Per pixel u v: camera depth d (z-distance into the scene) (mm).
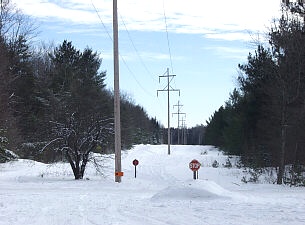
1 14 45375
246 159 41500
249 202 14875
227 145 64688
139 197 17062
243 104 46969
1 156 38875
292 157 31734
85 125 27953
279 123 31922
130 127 91812
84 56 68750
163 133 196500
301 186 26500
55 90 58562
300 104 30109
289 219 10891
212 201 15172
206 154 73875
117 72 26859
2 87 41688
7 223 10266
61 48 65125
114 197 16828
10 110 46219
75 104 29062
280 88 29328
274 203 14523
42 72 64188
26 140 46312
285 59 29219
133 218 11164
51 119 28203
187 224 10234
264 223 10320
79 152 28094
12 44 53094
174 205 13938
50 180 27156
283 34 29609
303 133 30453
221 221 10641
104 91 72000
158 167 47938
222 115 93125
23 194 17797
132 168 45438
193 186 16422
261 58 38938
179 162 56406
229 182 30766
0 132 39781
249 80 43250
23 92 55875
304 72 29766
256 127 43000
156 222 10516
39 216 11430
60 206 13586
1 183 24906
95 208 13148
